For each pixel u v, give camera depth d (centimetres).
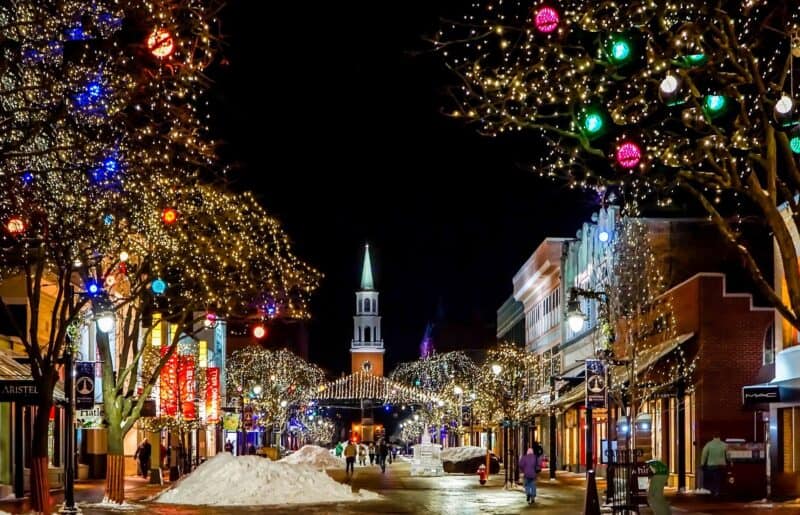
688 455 4219
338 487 4156
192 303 3678
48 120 1633
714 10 1413
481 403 6775
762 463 3684
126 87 1669
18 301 4091
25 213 2047
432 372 11819
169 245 3319
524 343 9331
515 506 3647
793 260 1508
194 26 1570
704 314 4128
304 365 12262
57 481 4541
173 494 3856
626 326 4166
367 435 17225
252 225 4281
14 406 4019
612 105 1404
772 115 1280
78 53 1684
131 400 3591
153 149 1884
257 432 10206
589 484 2873
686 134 1550
